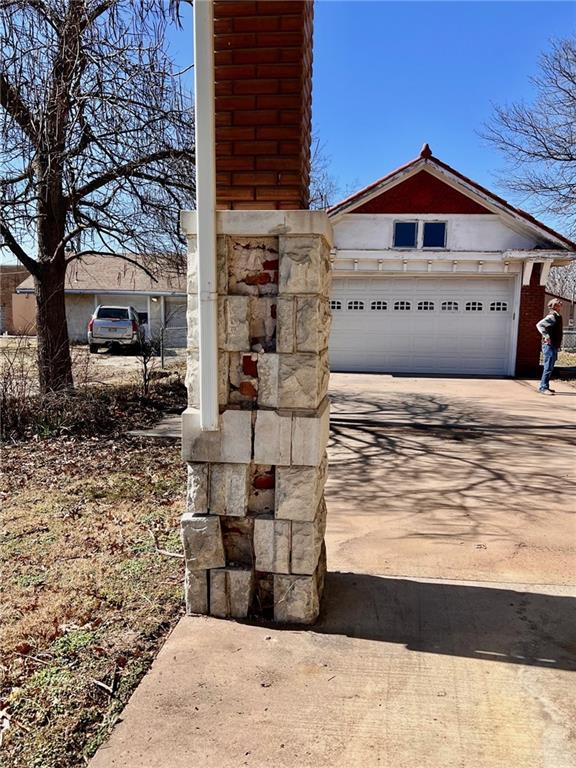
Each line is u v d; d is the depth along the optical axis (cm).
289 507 268
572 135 1441
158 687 225
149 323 2244
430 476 532
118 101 637
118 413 791
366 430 733
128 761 188
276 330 263
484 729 205
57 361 777
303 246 254
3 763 185
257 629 269
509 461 586
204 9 243
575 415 841
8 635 258
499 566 341
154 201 811
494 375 1340
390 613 284
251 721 207
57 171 652
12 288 2383
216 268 260
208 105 246
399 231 1330
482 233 1304
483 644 258
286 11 253
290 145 260
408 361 1386
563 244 1262
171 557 346
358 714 212
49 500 453
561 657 249
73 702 215
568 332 2212
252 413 265
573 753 194
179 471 539
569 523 413
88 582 312
